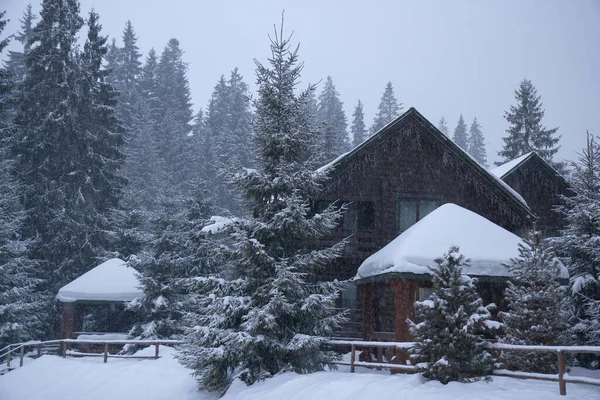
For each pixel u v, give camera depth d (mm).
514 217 25922
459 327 13336
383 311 24594
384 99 89812
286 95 18375
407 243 19391
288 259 16938
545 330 14977
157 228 31734
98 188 41719
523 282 16250
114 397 18953
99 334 30625
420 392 12320
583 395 11500
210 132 67000
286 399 14000
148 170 59281
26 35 81812
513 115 59531
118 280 31016
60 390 20625
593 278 21938
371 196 26031
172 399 17781
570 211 23562
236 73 80812
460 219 20422
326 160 45562
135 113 68438
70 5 44438
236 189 18281
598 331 19797
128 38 79000
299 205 17344
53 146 40375
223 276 30859
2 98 41344
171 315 29266
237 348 15867
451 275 13883
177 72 83438
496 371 13328
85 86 43031
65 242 38344
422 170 26438
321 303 16375
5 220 35469
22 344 26531
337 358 17469
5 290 34188
